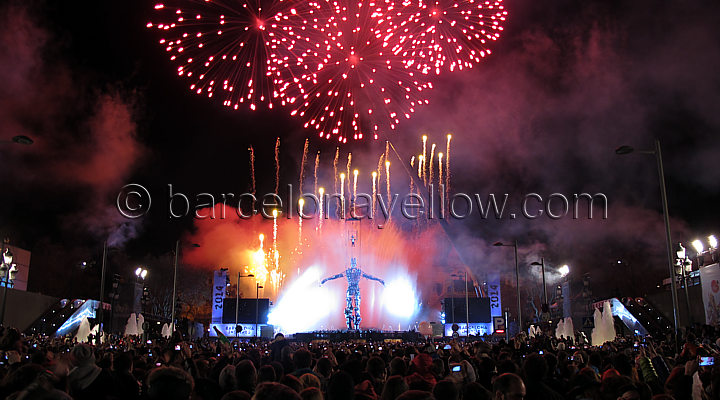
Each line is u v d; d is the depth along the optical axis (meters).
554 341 35.12
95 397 9.14
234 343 34.47
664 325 50.84
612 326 40.22
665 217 29.36
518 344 25.58
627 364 11.71
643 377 13.33
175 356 16.22
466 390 7.44
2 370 11.43
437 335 63.72
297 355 11.64
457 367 12.29
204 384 9.62
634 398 8.22
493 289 66.88
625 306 54.94
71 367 9.27
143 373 12.02
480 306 63.34
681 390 10.69
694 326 32.94
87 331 46.47
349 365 10.84
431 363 10.98
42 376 7.31
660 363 14.96
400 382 7.96
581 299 62.28
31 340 33.06
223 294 67.75
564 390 9.91
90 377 9.23
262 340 55.88
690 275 48.50
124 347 30.53
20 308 56.22
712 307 41.16
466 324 62.91
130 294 73.69
